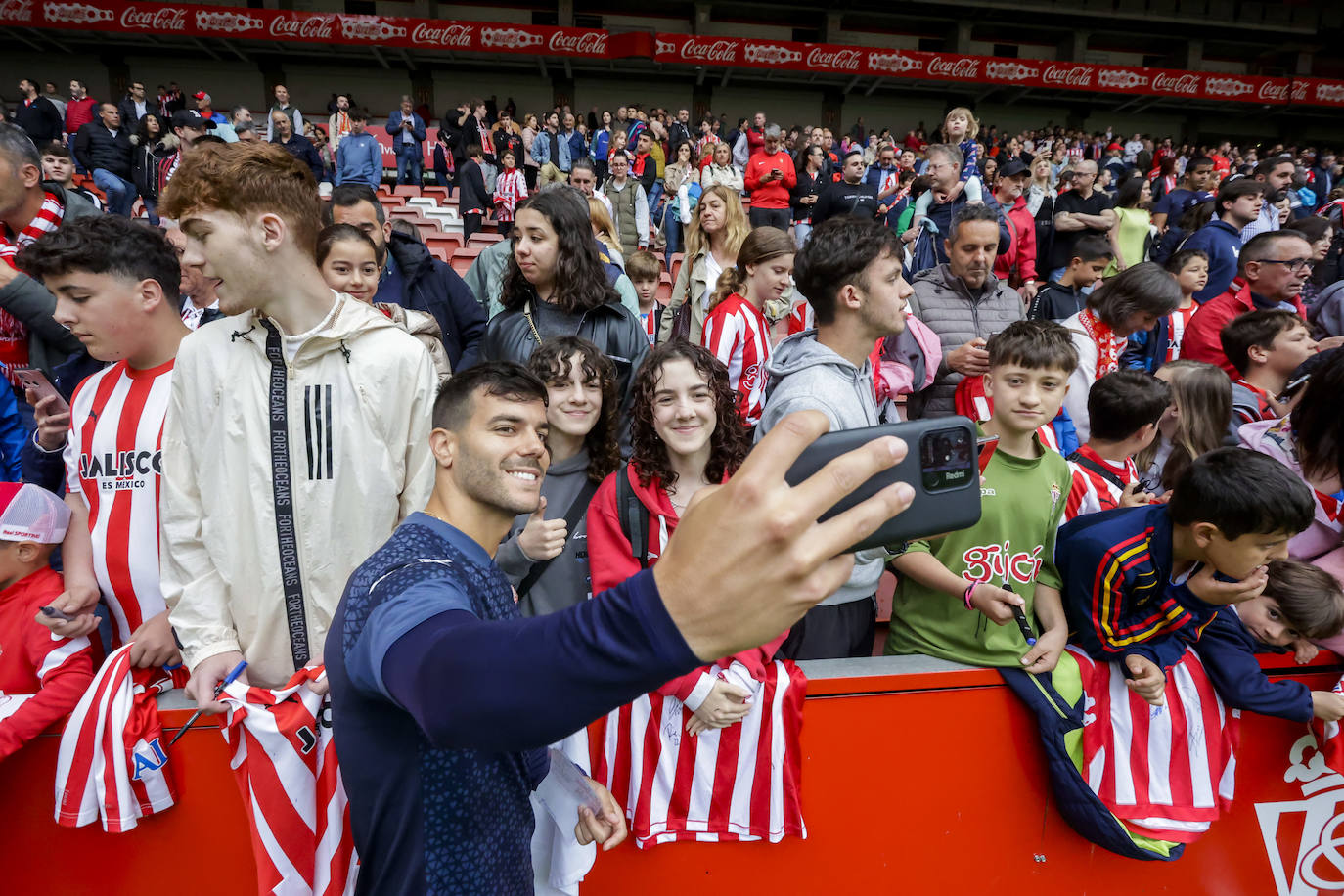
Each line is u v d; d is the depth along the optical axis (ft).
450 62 66.49
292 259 4.07
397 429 4.39
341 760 2.97
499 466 3.24
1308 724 5.38
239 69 65.00
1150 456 7.86
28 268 4.63
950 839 5.21
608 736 4.88
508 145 40.37
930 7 74.13
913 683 5.04
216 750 4.55
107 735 4.33
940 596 5.41
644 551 5.16
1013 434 5.25
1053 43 78.89
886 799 5.10
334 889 4.25
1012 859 5.32
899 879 5.20
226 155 3.86
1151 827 5.05
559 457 5.71
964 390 8.41
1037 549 5.29
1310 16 77.00
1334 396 5.51
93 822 4.40
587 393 5.41
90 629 4.61
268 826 4.09
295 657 4.31
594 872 4.94
